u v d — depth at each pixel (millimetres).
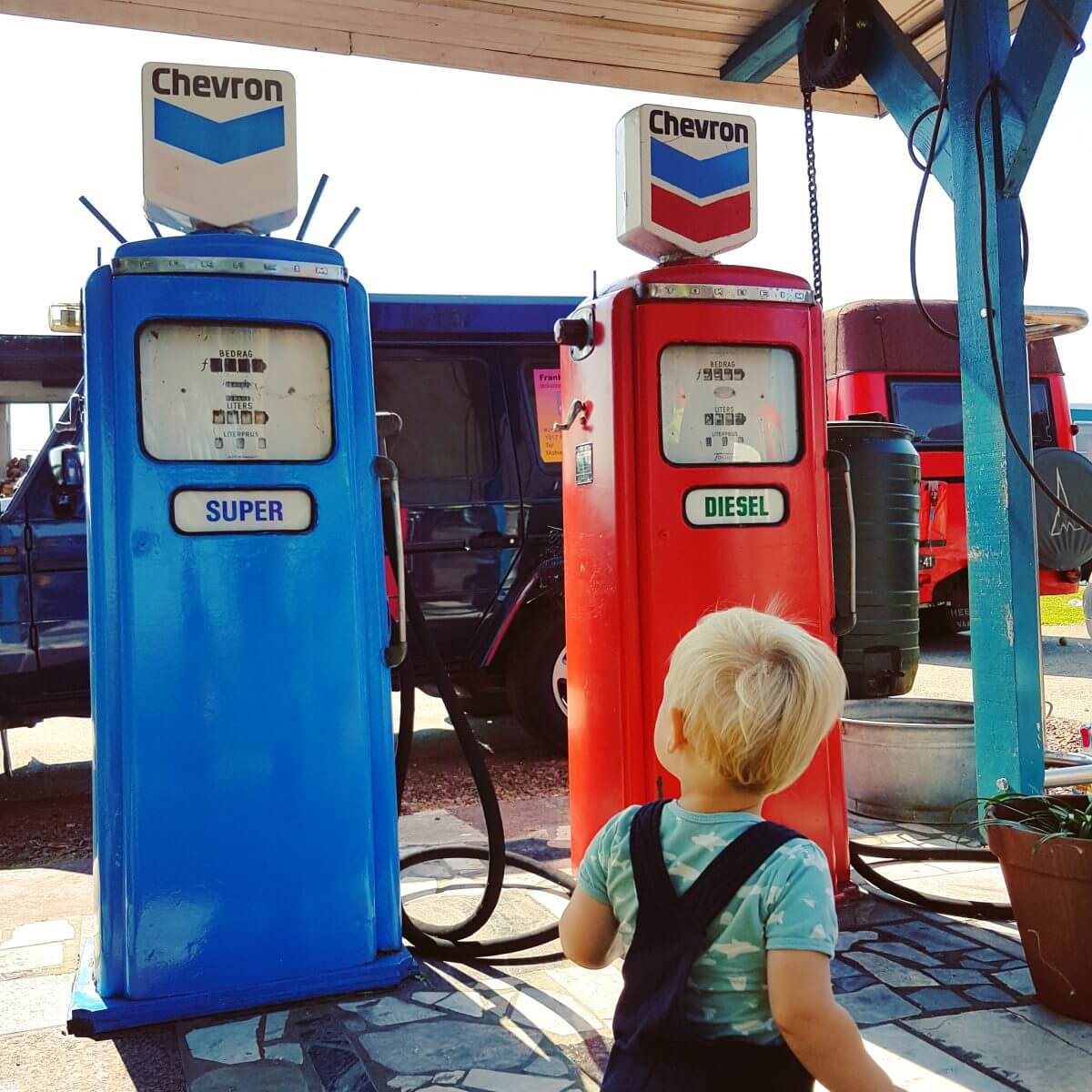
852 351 10703
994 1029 2973
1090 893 2936
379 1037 3014
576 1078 2783
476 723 7961
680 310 3768
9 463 6652
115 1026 3078
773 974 1432
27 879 4562
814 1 4625
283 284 3281
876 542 4711
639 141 3895
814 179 4621
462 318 6523
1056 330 10688
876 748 5066
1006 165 3986
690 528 3793
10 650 5730
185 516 3195
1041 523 10547
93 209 3275
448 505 6355
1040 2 3754
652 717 3773
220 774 3197
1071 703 8023
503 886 4305
